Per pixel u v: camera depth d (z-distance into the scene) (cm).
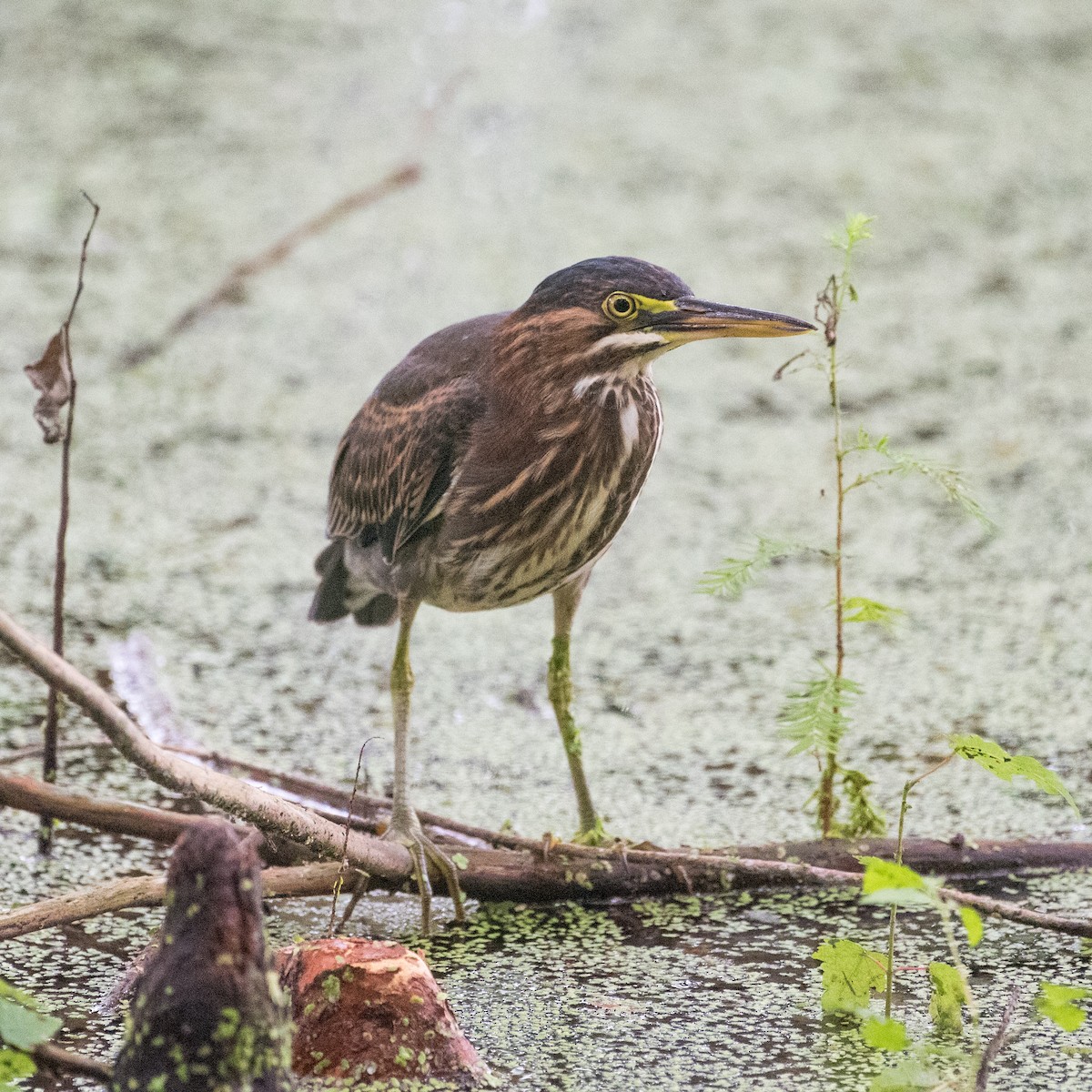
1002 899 759
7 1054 532
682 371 1516
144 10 2281
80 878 774
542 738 952
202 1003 497
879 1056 615
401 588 812
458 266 1648
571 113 2016
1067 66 2200
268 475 1291
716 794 875
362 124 1966
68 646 1033
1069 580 1150
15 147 1855
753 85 2111
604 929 735
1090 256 1705
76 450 1317
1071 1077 596
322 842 670
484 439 770
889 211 1789
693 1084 596
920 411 1402
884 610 767
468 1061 601
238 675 1018
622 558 1201
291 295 1592
